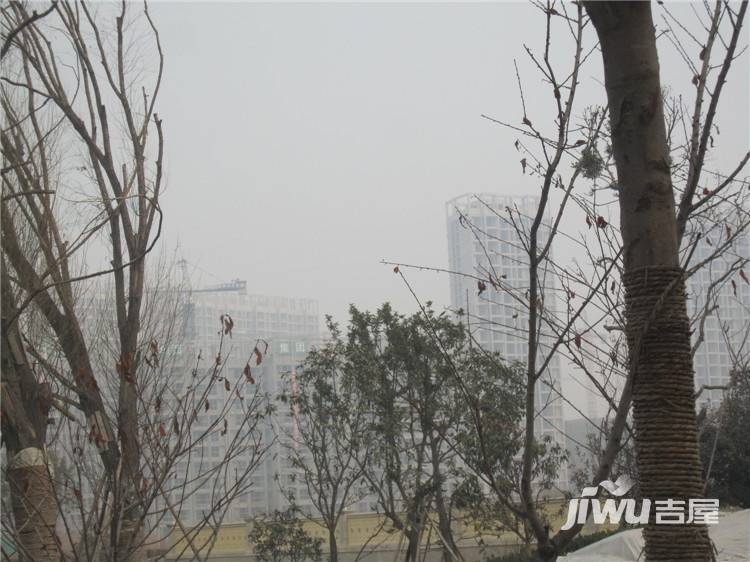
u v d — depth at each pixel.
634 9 3.65
